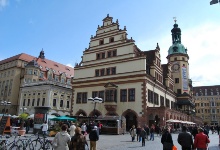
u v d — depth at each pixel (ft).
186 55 245.04
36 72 255.70
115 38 160.25
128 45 152.05
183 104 222.28
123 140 92.07
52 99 208.74
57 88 215.51
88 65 168.14
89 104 159.12
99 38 169.48
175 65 242.17
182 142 37.29
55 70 290.15
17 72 266.77
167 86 195.72
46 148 53.88
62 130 30.68
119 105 144.36
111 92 146.41
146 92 138.00
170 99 198.59
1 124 82.38
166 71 207.41
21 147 50.78
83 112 161.48
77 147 29.25
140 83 139.33
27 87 228.22
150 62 162.81
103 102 152.05
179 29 259.80
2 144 48.42
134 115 141.69
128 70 146.51
